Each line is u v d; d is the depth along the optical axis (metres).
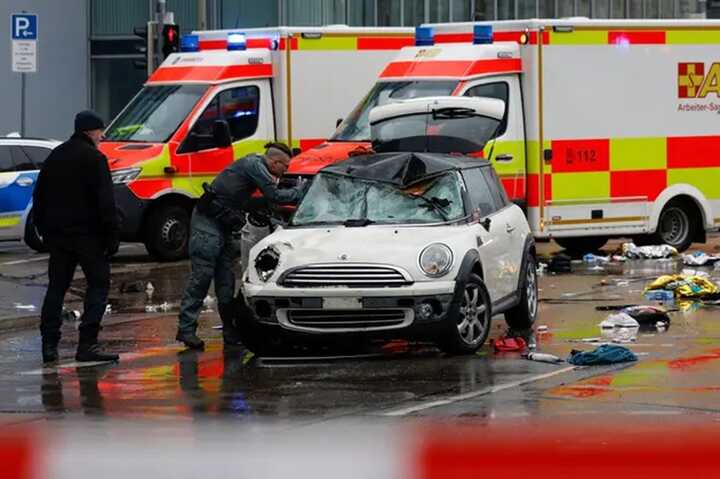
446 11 115.50
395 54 72.31
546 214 66.75
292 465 25.77
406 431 30.45
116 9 115.31
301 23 111.38
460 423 31.50
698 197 70.25
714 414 32.22
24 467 25.89
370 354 42.38
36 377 39.44
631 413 32.41
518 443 28.27
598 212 67.88
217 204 43.78
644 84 68.69
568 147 67.06
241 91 70.88
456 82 65.25
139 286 60.59
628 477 23.50
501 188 47.34
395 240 41.34
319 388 36.81
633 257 68.75
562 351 41.97
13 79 110.56
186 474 25.02
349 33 71.50
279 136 71.31
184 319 44.16
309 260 40.72
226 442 29.08
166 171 69.06
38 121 111.94
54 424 31.97
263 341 42.22
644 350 41.59
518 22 66.50
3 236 71.12
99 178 41.28
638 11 124.81
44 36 112.25
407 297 40.19
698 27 69.69
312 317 40.75
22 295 56.78
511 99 66.19
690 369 38.28
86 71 115.44
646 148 68.88
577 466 24.73
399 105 60.84
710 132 70.31
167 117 70.31
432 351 42.53
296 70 71.00
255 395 35.97
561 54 66.75
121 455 27.14
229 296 44.28
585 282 59.06
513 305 45.56
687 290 53.19
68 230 41.50
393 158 44.78
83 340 41.84
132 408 34.31
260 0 111.75
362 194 43.84
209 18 112.56
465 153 59.59
